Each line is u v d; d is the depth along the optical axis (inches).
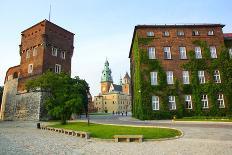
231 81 1531.7
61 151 524.1
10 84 2294.5
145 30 1615.4
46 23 2117.4
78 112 1339.8
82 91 1402.6
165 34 1615.4
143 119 1457.9
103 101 5949.8
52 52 2153.1
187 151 488.1
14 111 2105.1
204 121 1157.1
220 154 450.6
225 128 843.4
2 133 961.5
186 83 1540.4
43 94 1888.5
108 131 808.3
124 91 6451.8
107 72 6318.9
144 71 1540.4
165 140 651.5
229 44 1663.4
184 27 1626.5
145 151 504.7
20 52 2326.5
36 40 2143.2
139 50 1576.0
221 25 1626.5
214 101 1499.8
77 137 801.6
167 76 1549.0
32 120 1857.8
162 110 1476.4
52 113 1305.4
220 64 1566.2
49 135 878.4
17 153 501.4
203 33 1621.6
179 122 1167.0
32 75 2069.4
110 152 504.4
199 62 1566.2
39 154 490.3
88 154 486.3
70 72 2338.8
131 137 653.3
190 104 1509.6
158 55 1573.6
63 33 2316.7
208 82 1534.2
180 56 1582.2
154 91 1507.1
